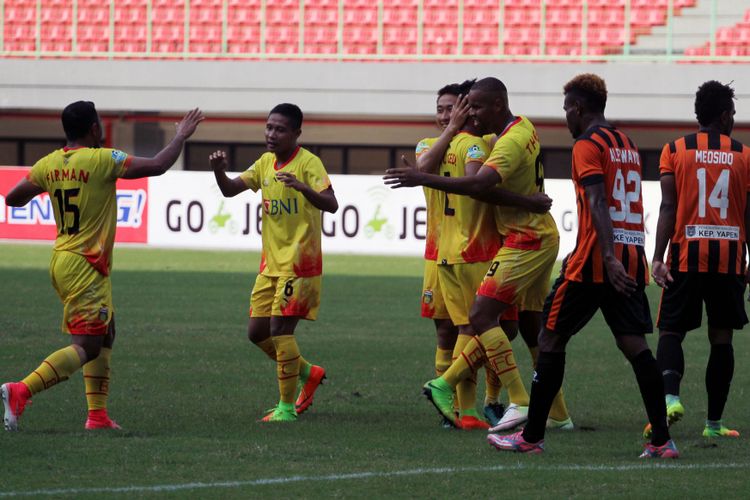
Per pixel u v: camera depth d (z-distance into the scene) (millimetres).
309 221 23109
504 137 20141
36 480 16484
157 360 30266
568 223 64812
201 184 69500
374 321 39219
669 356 20953
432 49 88125
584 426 22125
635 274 18391
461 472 17344
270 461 18094
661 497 15891
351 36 88688
